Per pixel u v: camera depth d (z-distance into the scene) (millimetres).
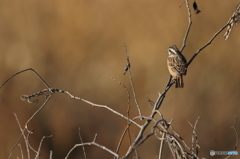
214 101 18953
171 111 18375
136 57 19156
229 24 9047
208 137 17953
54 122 18156
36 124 17891
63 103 18609
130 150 6465
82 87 19016
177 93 18609
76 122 18266
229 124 18406
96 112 18484
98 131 18125
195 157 6523
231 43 19766
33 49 19406
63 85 19047
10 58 19219
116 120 18266
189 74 19375
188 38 19672
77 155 17625
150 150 16578
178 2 19656
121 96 18672
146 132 16672
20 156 16375
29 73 19062
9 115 18016
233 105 18844
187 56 19625
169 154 16469
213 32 19812
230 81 19250
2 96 18484
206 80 19281
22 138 17000
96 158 17531
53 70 19281
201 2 20188
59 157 17641
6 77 18891
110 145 17719
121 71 19031
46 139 17672
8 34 19562
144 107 18281
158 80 18672
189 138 17859
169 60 10031
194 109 18516
